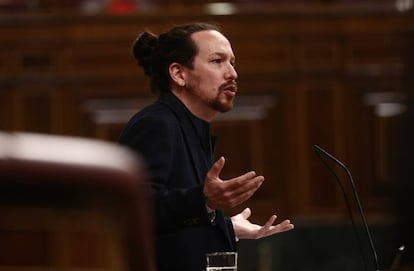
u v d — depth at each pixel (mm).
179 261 6453
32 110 17781
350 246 16422
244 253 16266
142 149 6594
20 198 1381
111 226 1435
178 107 6922
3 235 1428
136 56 7402
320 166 17547
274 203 17391
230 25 17609
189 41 7102
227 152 17516
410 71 15742
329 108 17656
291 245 16453
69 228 1435
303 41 17719
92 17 17609
